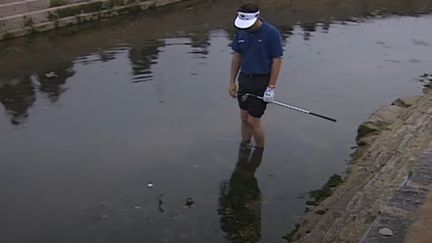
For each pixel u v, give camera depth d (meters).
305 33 11.64
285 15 13.16
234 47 6.07
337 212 5.16
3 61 9.30
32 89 8.12
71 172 5.96
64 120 7.14
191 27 11.67
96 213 5.25
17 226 5.02
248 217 5.26
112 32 11.15
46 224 5.06
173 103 7.72
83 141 6.61
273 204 5.49
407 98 8.20
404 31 12.09
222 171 6.07
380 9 14.03
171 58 9.56
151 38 10.76
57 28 11.09
